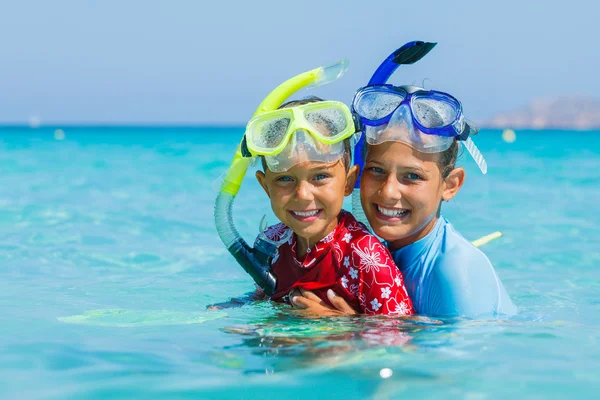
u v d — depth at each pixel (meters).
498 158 24.17
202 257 5.82
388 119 3.35
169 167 17.42
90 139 51.38
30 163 18.95
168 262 5.58
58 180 13.41
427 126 3.36
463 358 2.68
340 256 3.49
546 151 31.22
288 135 3.22
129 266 5.38
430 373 2.49
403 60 3.70
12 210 8.75
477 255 3.58
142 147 32.28
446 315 3.40
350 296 3.47
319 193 3.30
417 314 3.44
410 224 3.46
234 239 3.64
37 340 2.97
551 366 2.59
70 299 4.03
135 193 11.15
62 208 9.05
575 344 2.93
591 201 10.35
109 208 9.15
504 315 3.49
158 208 9.25
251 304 3.70
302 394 2.29
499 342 2.93
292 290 3.62
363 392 2.31
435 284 3.47
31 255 5.72
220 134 81.38
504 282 4.90
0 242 6.33
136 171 16.05
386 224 3.46
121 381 2.43
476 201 10.41
